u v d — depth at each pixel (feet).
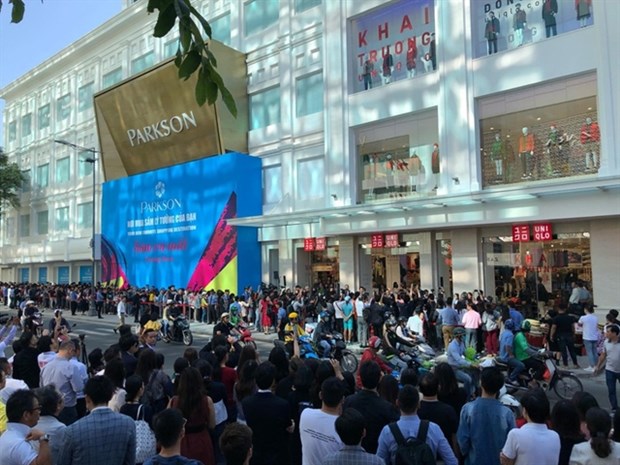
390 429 12.59
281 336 50.60
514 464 12.11
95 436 11.93
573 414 12.51
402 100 67.05
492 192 52.39
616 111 49.29
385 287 69.82
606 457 11.12
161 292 82.17
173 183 94.58
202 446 14.96
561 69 53.26
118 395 16.60
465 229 60.85
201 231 88.53
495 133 58.85
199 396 15.33
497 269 58.85
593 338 39.83
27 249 144.25
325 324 52.24
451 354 30.42
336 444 12.75
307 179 81.05
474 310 48.80
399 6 68.80
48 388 14.53
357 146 72.90
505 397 21.49
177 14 8.60
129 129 101.30
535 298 55.72
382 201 67.05
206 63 8.82
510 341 31.86
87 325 82.38
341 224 70.13
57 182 138.41
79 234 128.16
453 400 17.31
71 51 130.41
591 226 51.44
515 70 56.65
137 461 14.30
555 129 54.39
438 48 63.36
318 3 80.38
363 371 15.02
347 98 73.20
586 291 51.19
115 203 108.88
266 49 88.07
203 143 90.89
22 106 155.33
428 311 54.13
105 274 110.93
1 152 148.97
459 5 61.41
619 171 48.60
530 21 56.54
